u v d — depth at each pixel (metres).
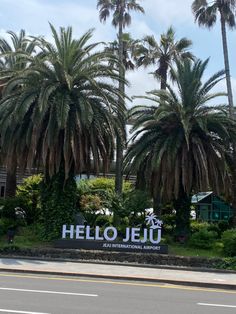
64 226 23.50
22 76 24.02
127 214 24.59
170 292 13.63
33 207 28.34
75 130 23.75
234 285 15.48
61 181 24.77
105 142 25.08
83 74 24.03
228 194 27.84
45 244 23.69
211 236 23.89
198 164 24.47
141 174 26.89
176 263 21.06
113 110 25.31
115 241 22.38
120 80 25.25
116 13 37.78
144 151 25.53
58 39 24.92
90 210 27.28
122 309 10.27
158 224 23.39
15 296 11.36
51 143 23.09
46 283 14.19
